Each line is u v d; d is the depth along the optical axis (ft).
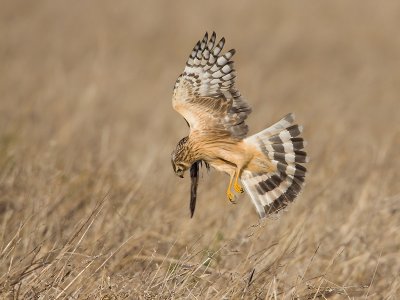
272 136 54.39
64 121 107.45
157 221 69.97
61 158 84.07
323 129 112.47
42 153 82.94
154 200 73.77
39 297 53.47
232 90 56.70
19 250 62.85
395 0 244.42
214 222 71.31
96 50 175.63
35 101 115.85
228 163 56.03
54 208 70.38
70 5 225.56
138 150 102.83
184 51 189.78
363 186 81.76
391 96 154.71
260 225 59.62
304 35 209.97
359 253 67.77
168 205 73.97
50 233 65.62
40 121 106.83
